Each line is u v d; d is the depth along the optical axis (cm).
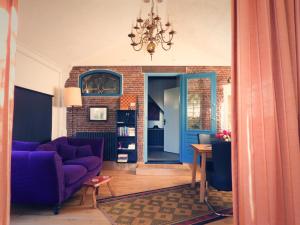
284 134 100
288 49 101
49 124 471
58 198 273
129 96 541
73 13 335
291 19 104
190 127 560
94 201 300
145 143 559
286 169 98
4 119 103
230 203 321
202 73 544
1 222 102
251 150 105
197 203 321
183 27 463
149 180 443
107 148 548
